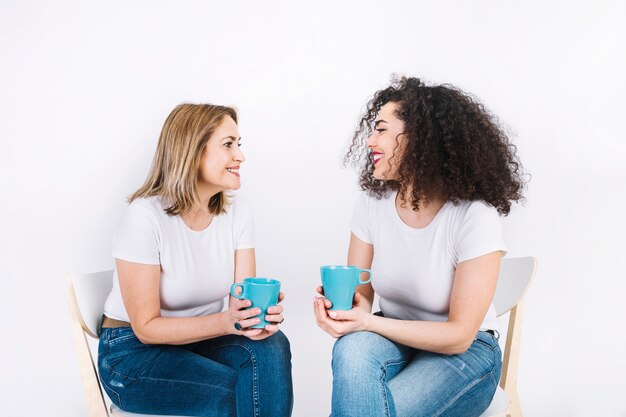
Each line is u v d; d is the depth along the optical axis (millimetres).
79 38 1802
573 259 1890
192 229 1387
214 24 1855
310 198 1900
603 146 1870
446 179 1224
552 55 1873
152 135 1835
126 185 1831
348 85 1887
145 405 1250
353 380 1031
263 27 1870
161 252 1310
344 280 1086
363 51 1885
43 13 1787
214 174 1344
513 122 1878
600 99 1868
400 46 1891
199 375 1240
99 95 1812
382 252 1320
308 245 1912
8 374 1800
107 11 1812
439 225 1237
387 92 1389
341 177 1896
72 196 1807
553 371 1913
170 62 1840
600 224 1880
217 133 1347
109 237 1828
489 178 1231
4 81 1776
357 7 1880
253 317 1171
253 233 1479
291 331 1930
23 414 1811
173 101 1844
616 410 1914
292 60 1878
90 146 1811
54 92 1794
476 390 1144
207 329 1211
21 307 1800
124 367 1261
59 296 1812
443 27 1888
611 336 1898
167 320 1246
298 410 1942
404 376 1108
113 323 1348
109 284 1439
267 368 1221
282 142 1884
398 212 1314
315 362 1941
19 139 1784
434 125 1243
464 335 1106
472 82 1888
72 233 1811
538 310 1904
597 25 1865
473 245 1155
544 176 1878
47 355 1814
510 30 1878
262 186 1890
